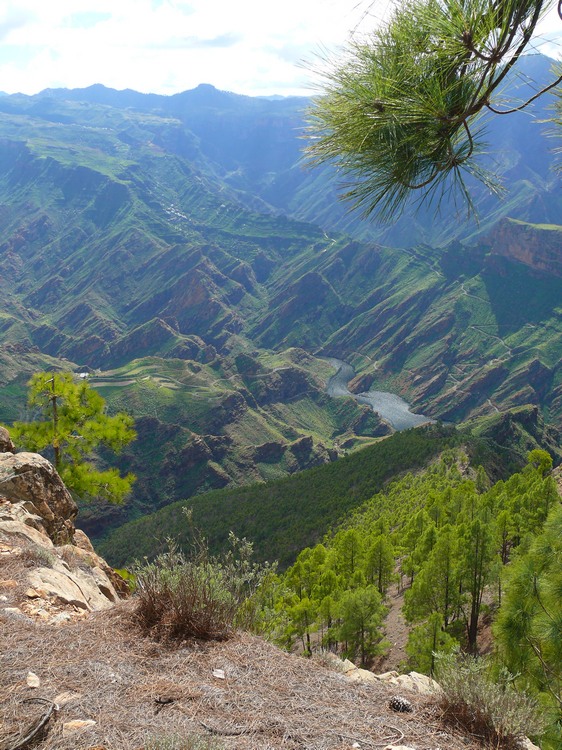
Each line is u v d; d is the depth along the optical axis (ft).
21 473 40.55
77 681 15.25
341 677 17.21
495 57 9.81
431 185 11.84
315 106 11.09
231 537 22.81
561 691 28.02
